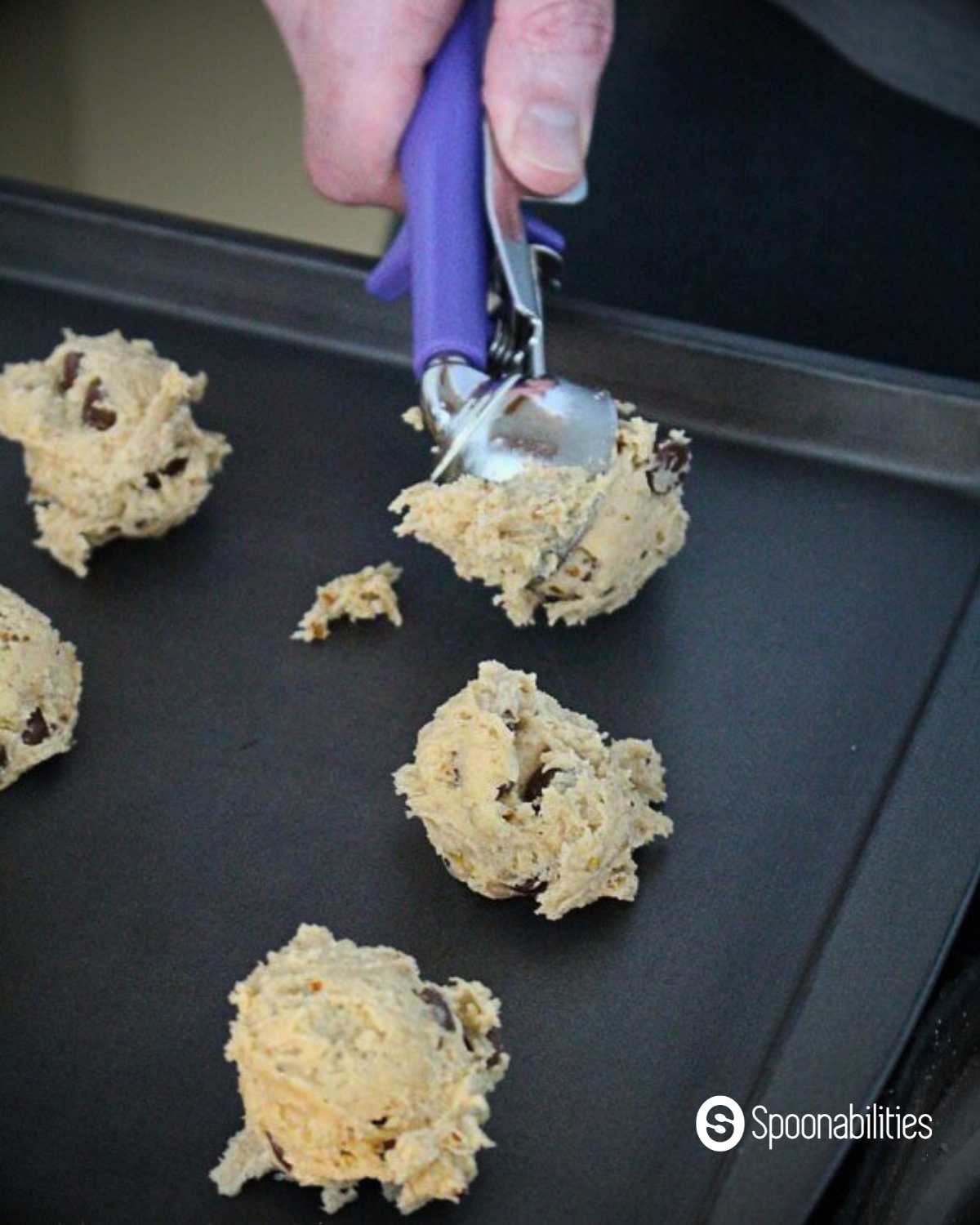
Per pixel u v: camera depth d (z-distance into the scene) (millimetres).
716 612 500
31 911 446
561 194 495
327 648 494
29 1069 421
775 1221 388
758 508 521
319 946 409
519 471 471
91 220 567
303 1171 394
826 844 455
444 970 436
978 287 620
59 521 510
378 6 511
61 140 891
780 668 489
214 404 544
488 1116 406
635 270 629
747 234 632
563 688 486
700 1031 426
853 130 645
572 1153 408
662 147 647
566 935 441
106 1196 403
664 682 487
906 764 459
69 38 942
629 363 539
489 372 493
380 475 530
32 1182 405
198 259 563
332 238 864
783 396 531
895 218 631
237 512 522
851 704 482
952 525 517
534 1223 399
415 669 490
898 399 525
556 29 495
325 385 549
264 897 448
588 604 492
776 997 431
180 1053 424
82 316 564
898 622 499
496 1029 409
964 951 458
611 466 477
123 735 478
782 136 646
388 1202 401
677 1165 407
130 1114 415
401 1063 389
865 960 426
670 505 495
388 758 474
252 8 962
